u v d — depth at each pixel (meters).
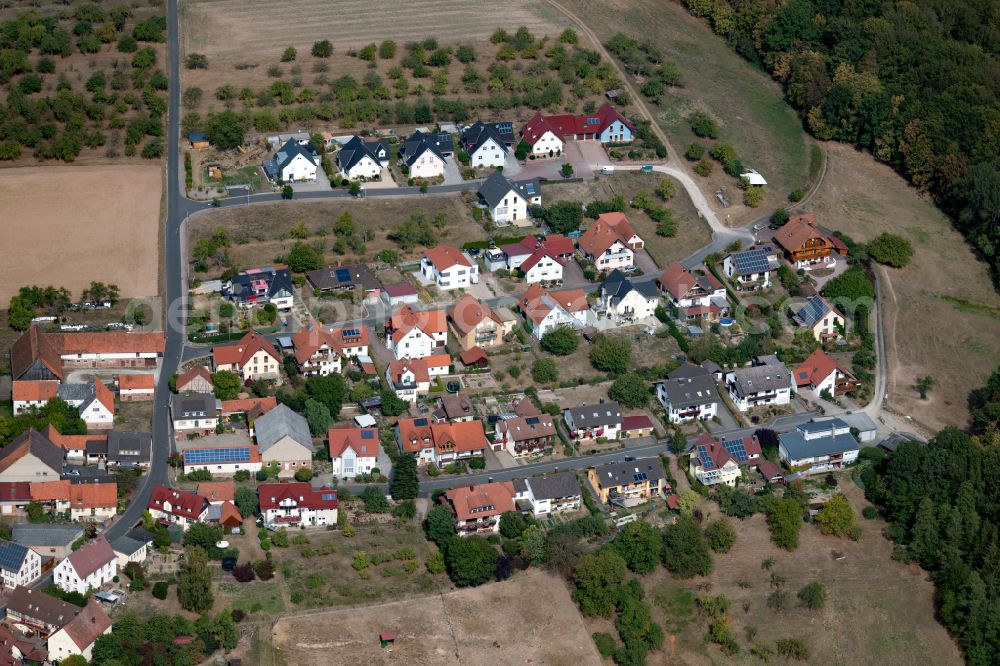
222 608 180.12
